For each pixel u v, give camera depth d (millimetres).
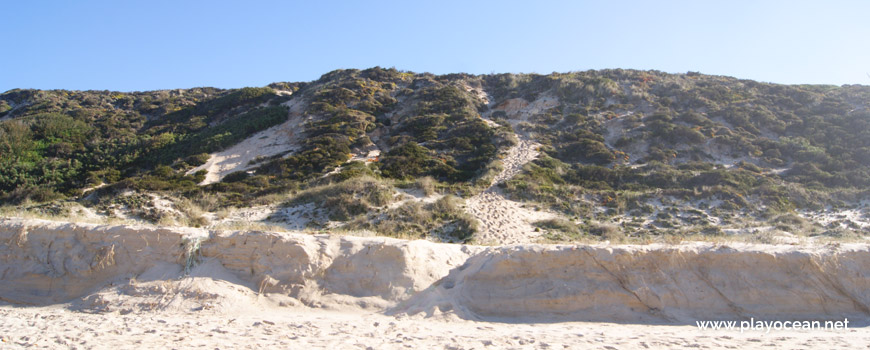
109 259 8969
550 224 19500
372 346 6289
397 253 9047
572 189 23344
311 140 29969
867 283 8352
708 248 8719
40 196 23828
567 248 8703
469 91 41969
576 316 8023
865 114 31297
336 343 6426
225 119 38938
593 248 8648
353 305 8367
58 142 32969
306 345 6293
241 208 21484
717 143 29547
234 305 8109
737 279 8352
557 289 8242
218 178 26906
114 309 8016
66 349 5980
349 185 21938
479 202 21609
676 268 8477
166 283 8516
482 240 17562
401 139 31094
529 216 20453
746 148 29016
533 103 38406
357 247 9211
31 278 8891
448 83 42906
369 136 32219
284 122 34906
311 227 18891
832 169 25984
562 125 33875
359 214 19922
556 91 39406
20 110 43625
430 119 33781
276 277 8688
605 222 19953
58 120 35969
